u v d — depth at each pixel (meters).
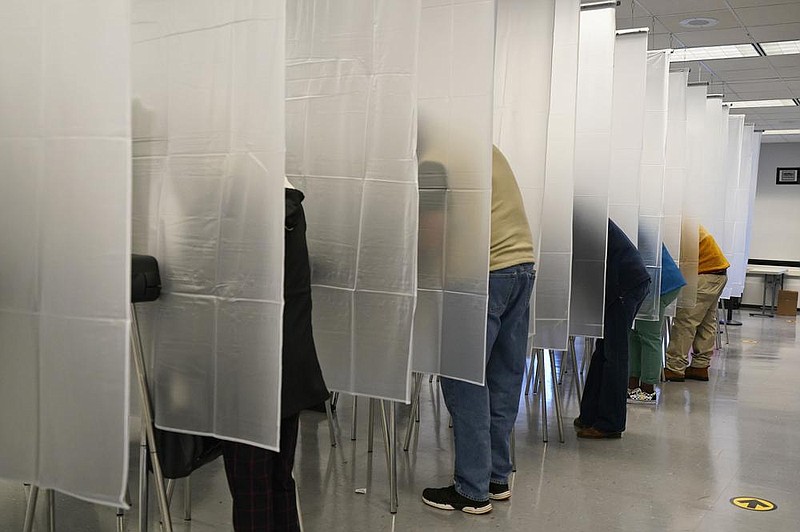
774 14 7.16
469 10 2.72
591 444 4.12
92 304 1.74
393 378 2.59
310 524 2.79
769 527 2.99
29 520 2.05
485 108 2.71
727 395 5.67
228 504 2.93
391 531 2.76
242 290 2.03
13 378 1.86
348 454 3.70
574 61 3.61
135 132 2.19
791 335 9.86
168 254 2.15
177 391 2.14
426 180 2.83
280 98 1.97
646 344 5.28
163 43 2.15
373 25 2.57
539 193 3.33
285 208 2.09
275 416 1.97
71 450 1.79
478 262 2.74
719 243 7.30
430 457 3.70
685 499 3.28
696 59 8.97
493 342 2.96
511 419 3.16
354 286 2.64
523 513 3.02
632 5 6.98
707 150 6.96
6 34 1.82
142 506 2.17
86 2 1.73
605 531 2.87
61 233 1.78
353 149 2.62
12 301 1.85
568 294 3.67
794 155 14.32
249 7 2.02
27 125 1.81
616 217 4.63
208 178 2.09
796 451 4.14
